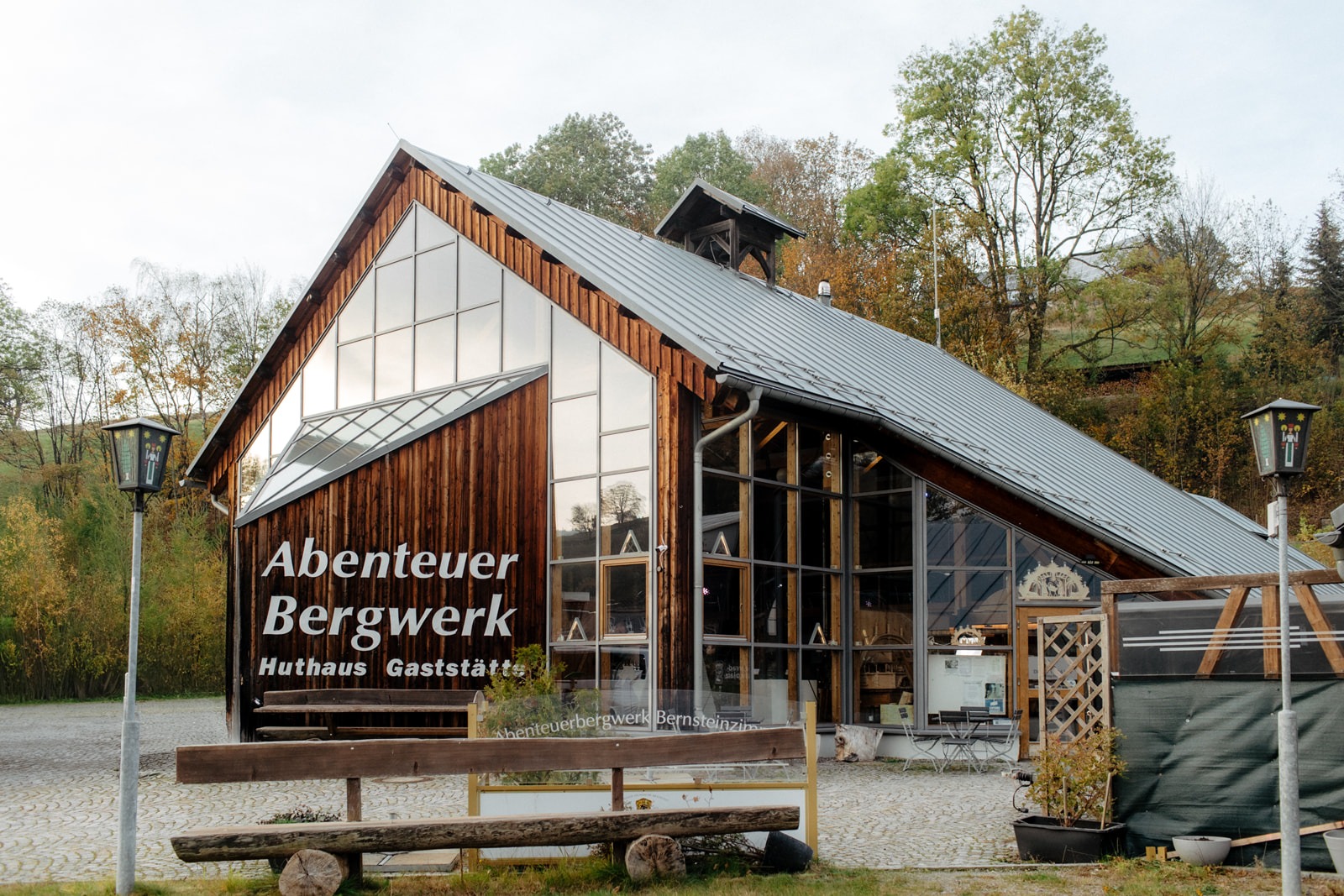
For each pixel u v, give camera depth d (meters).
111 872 9.04
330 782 14.05
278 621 17.94
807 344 18.84
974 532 17.27
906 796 13.18
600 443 15.96
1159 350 42.00
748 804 9.51
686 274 19.55
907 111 42.19
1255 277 42.22
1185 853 9.30
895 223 43.72
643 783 9.46
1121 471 22.56
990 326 40.56
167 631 33.44
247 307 44.66
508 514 16.58
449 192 18.62
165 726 23.12
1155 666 9.91
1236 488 38.31
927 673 17.22
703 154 52.22
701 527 15.21
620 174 54.53
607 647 15.43
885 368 20.44
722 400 15.01
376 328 19.58
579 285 16.53
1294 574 9.35
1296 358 39.97
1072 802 9.84
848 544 18.14
